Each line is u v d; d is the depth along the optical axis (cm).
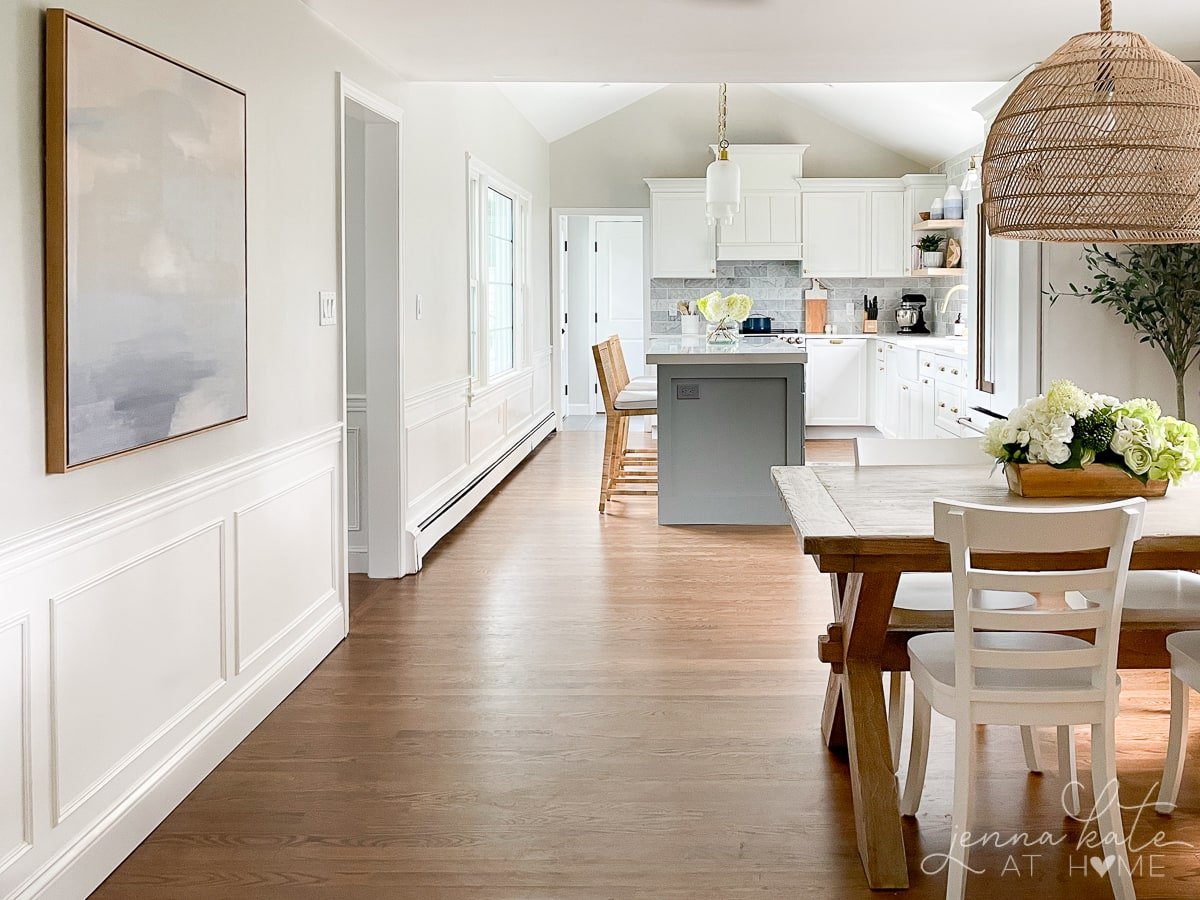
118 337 248
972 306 612
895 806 251
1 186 211
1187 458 282
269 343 354
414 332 554
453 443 652
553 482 808
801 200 1042
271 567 357
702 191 1044
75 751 237
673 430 649
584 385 1256
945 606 303
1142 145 241
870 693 266
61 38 223
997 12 415
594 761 312
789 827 271
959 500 289
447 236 629
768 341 788
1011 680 241
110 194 244
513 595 497
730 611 468
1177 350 495
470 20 421
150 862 255
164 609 279
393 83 512
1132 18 425
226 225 309
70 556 234
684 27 438
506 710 353
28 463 219
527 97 862
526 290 941
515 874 248
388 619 461
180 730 289
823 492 303
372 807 283
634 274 1241
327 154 416
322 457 411
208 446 305
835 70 518
